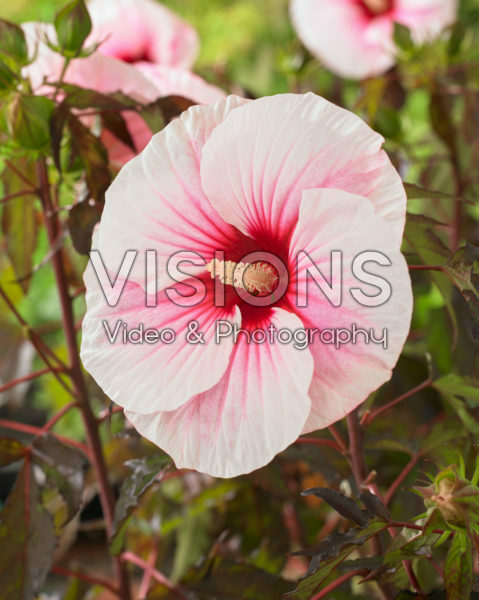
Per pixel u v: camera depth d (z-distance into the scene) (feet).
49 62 3.22
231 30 11.72
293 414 2.42
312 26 5.08
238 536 3.99
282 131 2.45
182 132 2.56
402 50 4.37
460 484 2.48
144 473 2.90
